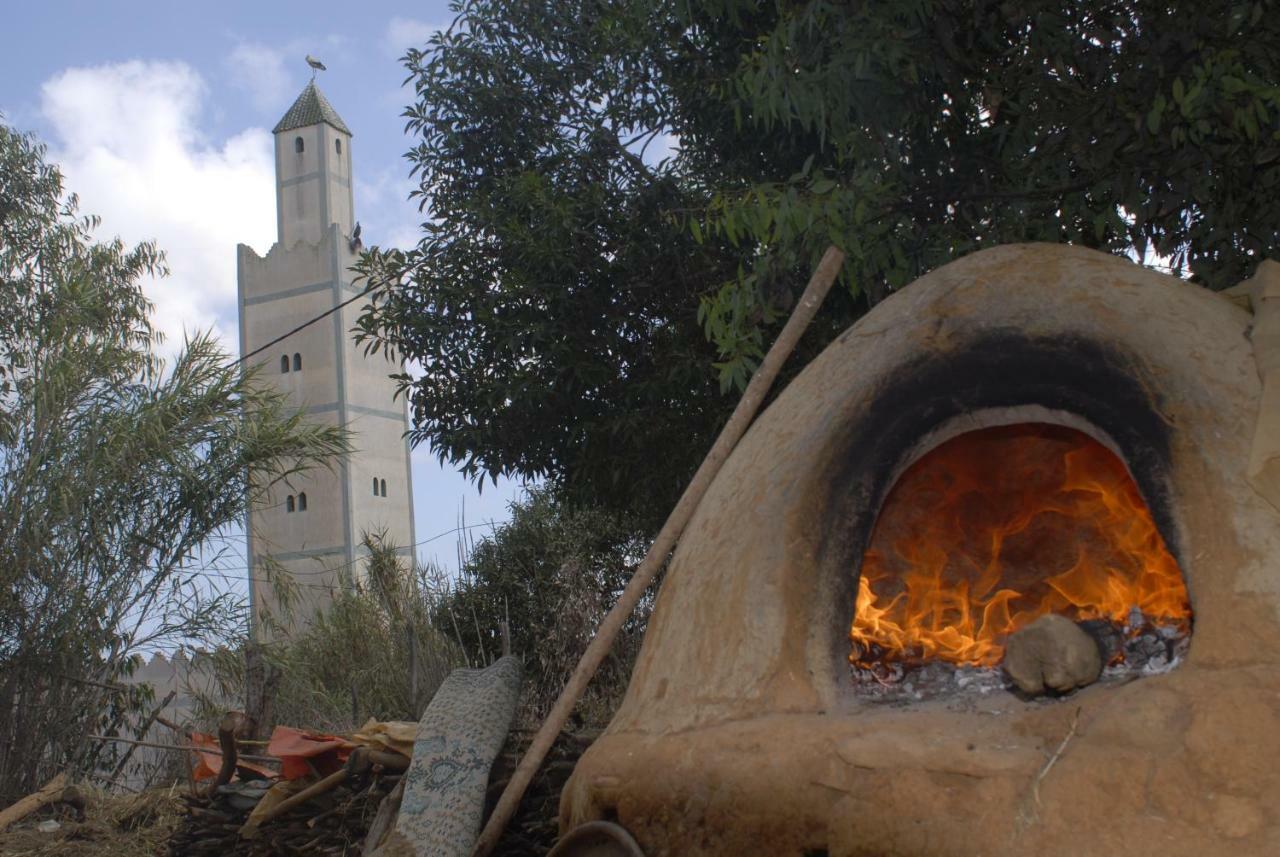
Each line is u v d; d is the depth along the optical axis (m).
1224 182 4.21
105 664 8.51
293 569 36.25
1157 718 2.05
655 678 2.82
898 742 2.25
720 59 6.73
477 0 7.84
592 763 2.80
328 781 4.70
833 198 4.31
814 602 2.60
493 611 10.79
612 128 7.74
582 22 7.76
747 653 2.61
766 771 2.37
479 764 3.97
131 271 12.66
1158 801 1.96
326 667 9.51
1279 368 2.42
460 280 7.46
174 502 8.77
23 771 8.08
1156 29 4.26
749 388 3.36
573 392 7.09
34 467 8.27
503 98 7.74
